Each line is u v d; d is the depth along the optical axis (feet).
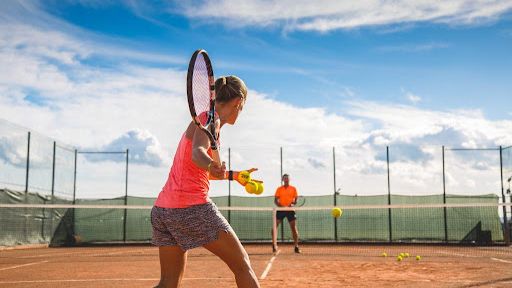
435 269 27.53
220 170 8.43
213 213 9.06
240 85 9.59
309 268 28.04
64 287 21.49
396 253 41.47
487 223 56.85
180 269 9.61
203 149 8.46
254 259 34.42
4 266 31.07
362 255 38.78
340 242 58.18
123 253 43.96
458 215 57.41
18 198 51.39
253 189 9.30
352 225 58.75
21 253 44.47
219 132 9.32
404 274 25.22
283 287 20.72
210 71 10.03
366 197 59.00
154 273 26.50
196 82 9.84
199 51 9.05
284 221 59.16
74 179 61.36
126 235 60.70
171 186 9.11
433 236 57.67
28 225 52.95
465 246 52.47
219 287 20.93
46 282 23.11
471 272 26.14
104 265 31.22
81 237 59.98
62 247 55.57
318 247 50.83
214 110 9.34
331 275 24.73
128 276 25.21
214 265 30.22
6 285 22.16
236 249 9.11
